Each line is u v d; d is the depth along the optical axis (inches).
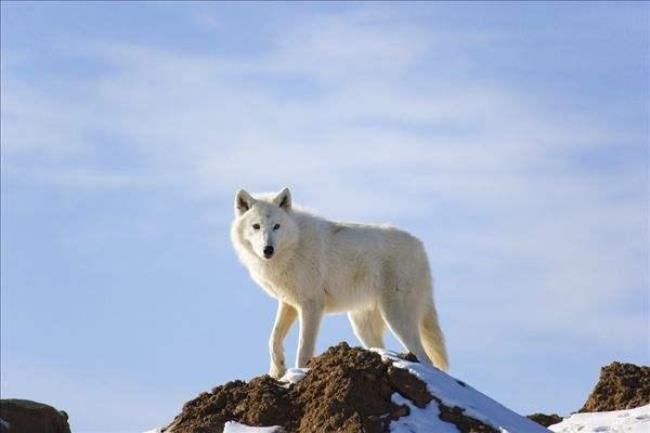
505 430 1604.3
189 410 1758.1
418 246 2348.7
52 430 1705.2
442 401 1654.8
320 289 2233.0
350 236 2282.2
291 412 1681.8
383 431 1595.7
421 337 2386.8
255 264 2252.7
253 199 2273.6
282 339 2267.5
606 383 2369.6
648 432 1989.4
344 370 1685.5
